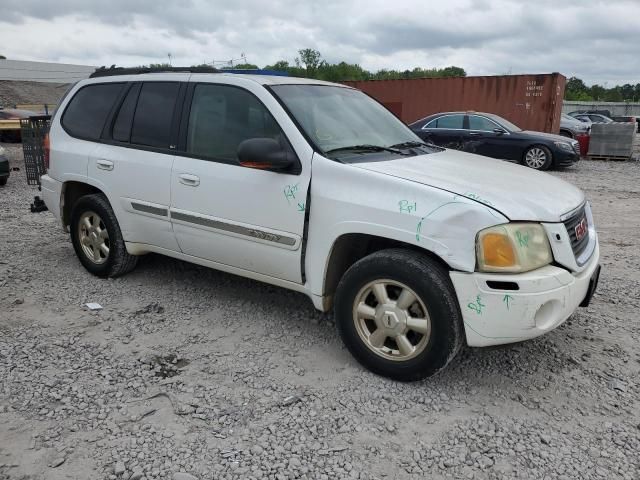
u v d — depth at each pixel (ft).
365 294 11.34
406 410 10.41
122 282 16.67
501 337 10.15
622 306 15.47
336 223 11.31
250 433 9.64
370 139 13.44
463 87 58.80
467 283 10.05
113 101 16.08
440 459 9.09
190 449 9.21
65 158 16.83
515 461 9.07
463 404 10.64
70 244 20.79
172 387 11.05
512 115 57.41
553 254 10.48
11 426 9.73
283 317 14.40
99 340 13.01
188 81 14.42
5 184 36.63
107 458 8.96
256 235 12.62
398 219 10.57
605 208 30.50
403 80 61.31
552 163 45.91
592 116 97.50
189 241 14.17
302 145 12.03
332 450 9.24
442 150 14.84
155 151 14.60
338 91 14.94
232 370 11.75
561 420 10.19
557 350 12.81
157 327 13.76
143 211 14.93
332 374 11.64
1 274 17.28
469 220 10.04
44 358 12.09
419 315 10.79
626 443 9.54
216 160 13.33
